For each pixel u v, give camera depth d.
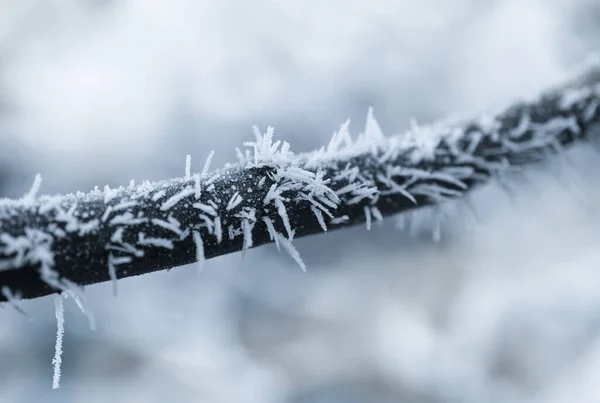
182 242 0.17
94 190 0.17
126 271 0.17
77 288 0.17
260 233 0.18
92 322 0.17
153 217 0.17
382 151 0.19
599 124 0.21
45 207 0.17
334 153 0.19
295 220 0.18
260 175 0.18
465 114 0.21
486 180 0.20
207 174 0.18
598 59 0.22
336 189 0.18
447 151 0.20
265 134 0.18
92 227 0.17
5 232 0.16
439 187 0.20
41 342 0.65
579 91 0.21
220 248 0.17
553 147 0.21
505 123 0.21
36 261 0.16
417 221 0.21
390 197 0.19
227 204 0.17
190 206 0.17
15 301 0.17
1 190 0.82
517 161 0.21
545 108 0.21
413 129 0.20
